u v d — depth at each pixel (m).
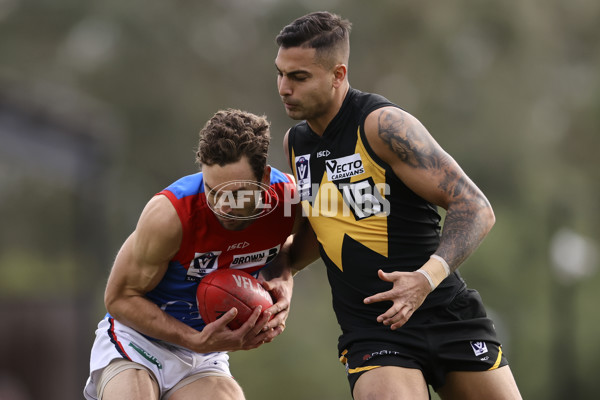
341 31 16.67
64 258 112.56
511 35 110.56
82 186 58.31
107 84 106.25
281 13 113.75
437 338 16.84
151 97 106.12
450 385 17.42
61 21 111.44
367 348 16.91
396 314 15.28
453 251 15.84
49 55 111.25
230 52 114.88
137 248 16.75
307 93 16.53
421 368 16.89
